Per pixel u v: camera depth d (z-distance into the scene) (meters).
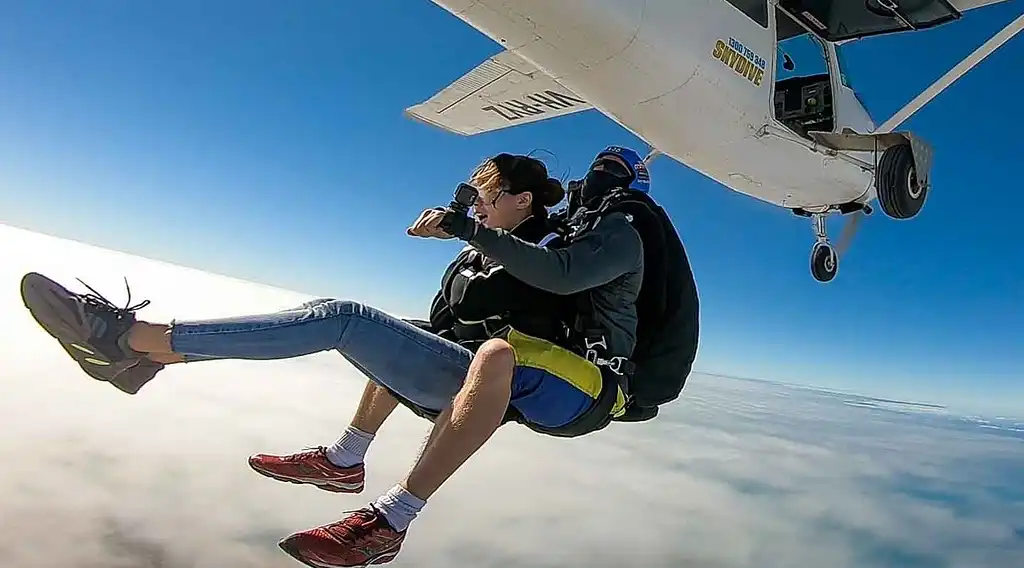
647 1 3.25
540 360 1.40
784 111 4.78
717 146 3.89
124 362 1.26
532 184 1.65
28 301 1.21
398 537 1.28
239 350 1.26
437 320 1.64
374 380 1.46
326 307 1.33
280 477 1.71
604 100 3.60
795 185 4.38
